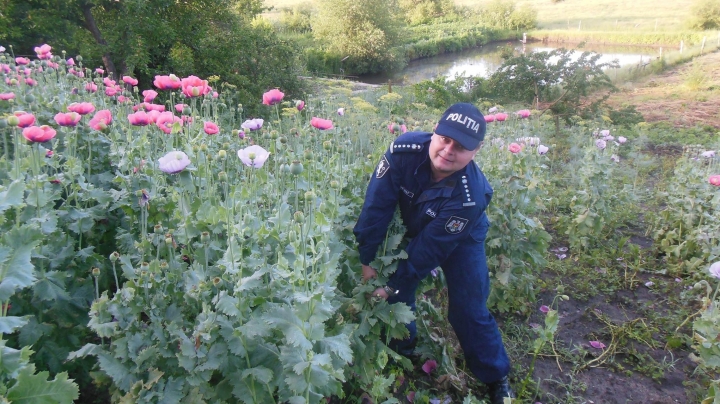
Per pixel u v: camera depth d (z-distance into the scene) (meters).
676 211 4.91
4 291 1.40
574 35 38.53
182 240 2.32
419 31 37.66
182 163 2.26
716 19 34.22
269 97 3.46
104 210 2.79
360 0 25.06
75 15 9.52
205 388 1.92
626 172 7.04
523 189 3.43
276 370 1.97
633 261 4.58
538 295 4.00
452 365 2.91
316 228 2.06
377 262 2.54
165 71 9.91
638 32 36.03
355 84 15.62
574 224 4.67
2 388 1.32
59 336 2.28
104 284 2.56
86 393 2.39
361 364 2.50
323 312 1.81
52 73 4.83
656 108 14.52
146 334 1.89
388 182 2.45
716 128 11.91
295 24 35.03
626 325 3.61
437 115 8.88
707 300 2.95
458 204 2.34
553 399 2.92
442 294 3.65
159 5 9.55
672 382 3.13
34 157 2.30
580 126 8.83
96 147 3.37
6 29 8.46
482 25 40.78
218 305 1.85
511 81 11.13
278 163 2.99
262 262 2.08
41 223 2.18
